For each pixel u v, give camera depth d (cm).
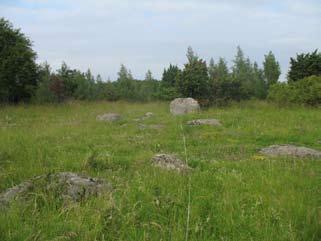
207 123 1483
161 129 1391
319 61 2739
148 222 465
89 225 454
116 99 3478
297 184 624
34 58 2802
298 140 1173
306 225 461
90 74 3819
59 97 3042
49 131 1306
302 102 2131
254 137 1209
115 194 541
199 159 838
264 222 468
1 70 2589
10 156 845
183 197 544
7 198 537
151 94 3547
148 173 658
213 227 466
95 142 1107
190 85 2292
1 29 2684
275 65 3716
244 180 637
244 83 2516
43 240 421
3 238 420
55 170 714
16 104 2681
